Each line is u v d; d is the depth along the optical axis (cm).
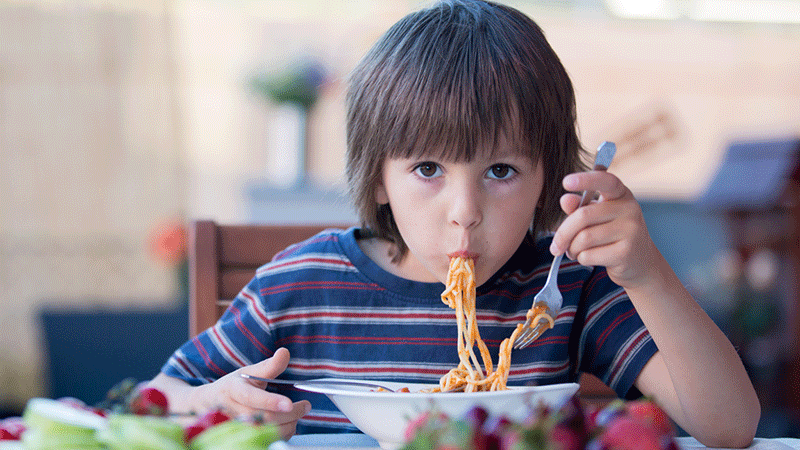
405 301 106
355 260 108
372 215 103
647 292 86
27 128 421
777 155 375
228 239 129
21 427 65
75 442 58
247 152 445
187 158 440
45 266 423
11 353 412
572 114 96
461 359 91
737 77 504
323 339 106
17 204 420
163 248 393
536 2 494
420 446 52
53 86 422
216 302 126
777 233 387
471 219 84
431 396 69
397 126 86
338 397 76
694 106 502
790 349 356
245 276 128
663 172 494
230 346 104
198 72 440
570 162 96
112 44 428
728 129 502
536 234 105
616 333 103
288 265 110
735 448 87
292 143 366
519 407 70
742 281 406
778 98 506
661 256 88
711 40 502
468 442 51
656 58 498
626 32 496
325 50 443
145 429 57
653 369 99
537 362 104
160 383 99
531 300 107
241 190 443
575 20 495
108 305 425
